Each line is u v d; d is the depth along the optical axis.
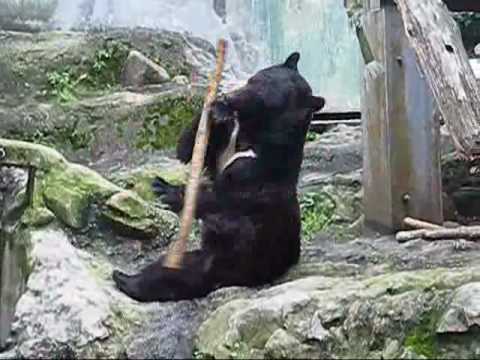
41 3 12.69
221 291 5.44
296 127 5.64
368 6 7.67
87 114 10.14
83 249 6.64
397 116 7.42
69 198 6.75
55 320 5.19
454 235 6.99
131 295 5.49
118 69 11.55
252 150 5.64
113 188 6.92
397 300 4.67
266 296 5.05
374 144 7.68
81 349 5.00
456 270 5.06
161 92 10.78
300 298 4.73
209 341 4.74
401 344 4.56
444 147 9.05
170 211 7.11
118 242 6.77
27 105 10.41
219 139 5.70
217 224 5.54
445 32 6.62
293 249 5.81
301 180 9.17
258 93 5.58
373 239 7.40
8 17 12.39
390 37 7.38
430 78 6.45
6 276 6.74
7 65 11.03
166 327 5.11
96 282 5.62
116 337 5.08
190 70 12.11
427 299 4.67
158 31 12.52
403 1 6.84
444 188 8.89
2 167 7.14
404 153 7.44
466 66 6.47
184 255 5.53
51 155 6.96
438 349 4.52
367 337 4.61
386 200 7.49
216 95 5.71
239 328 4.66
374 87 7.63
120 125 10.05
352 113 12.12
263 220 5.59
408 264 6.18
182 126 10.05
